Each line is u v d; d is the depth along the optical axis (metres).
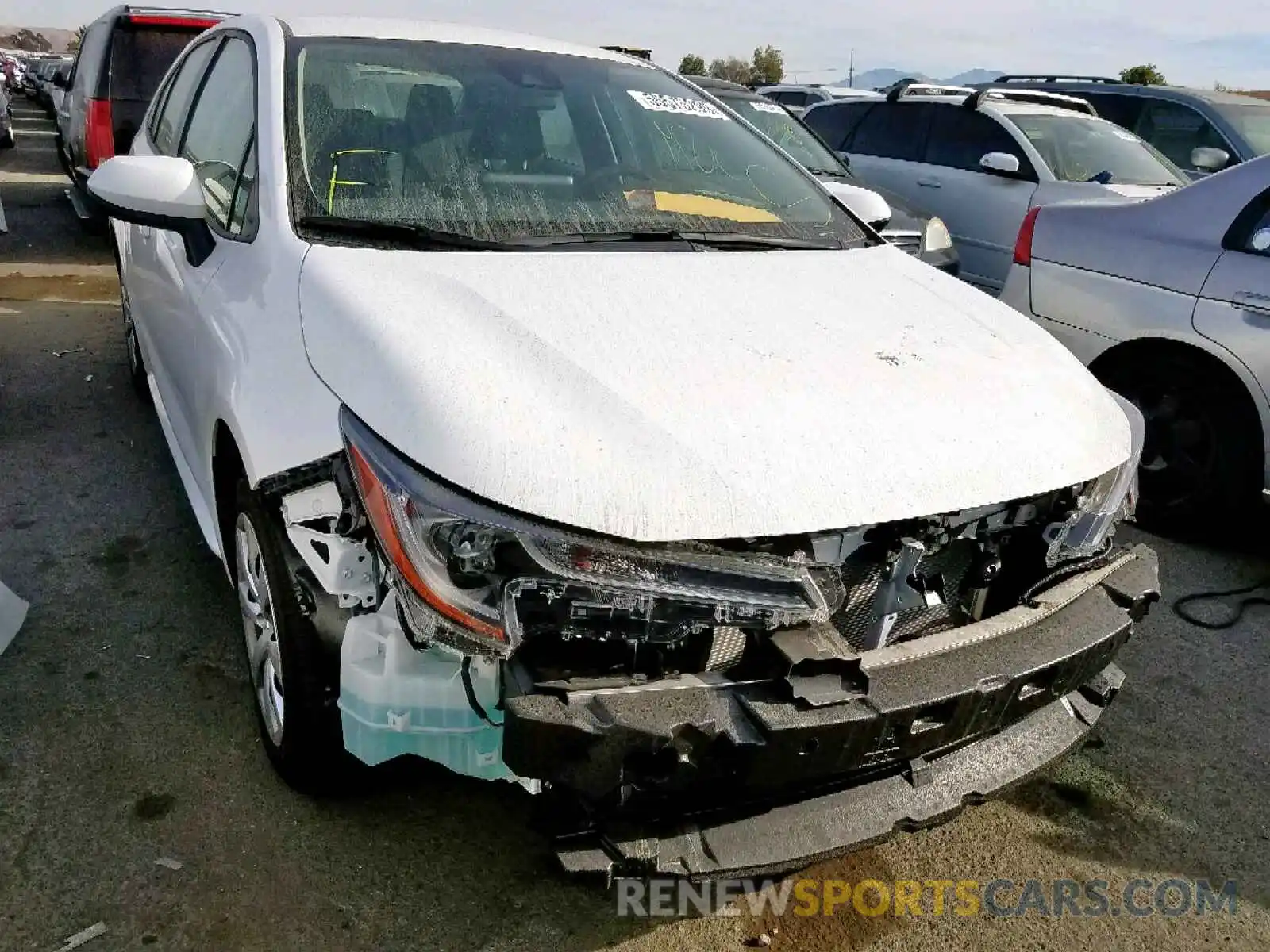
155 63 7.70
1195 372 4.15
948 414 2.06
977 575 2.18
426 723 1.84
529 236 2.53
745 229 2.88
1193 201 4.20
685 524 1.72
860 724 1.75
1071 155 6.97
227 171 2.83
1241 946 2.27
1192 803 2.72
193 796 2.41
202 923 2.07
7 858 2.19
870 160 7.94
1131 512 2.46
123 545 3.58
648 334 2.11
